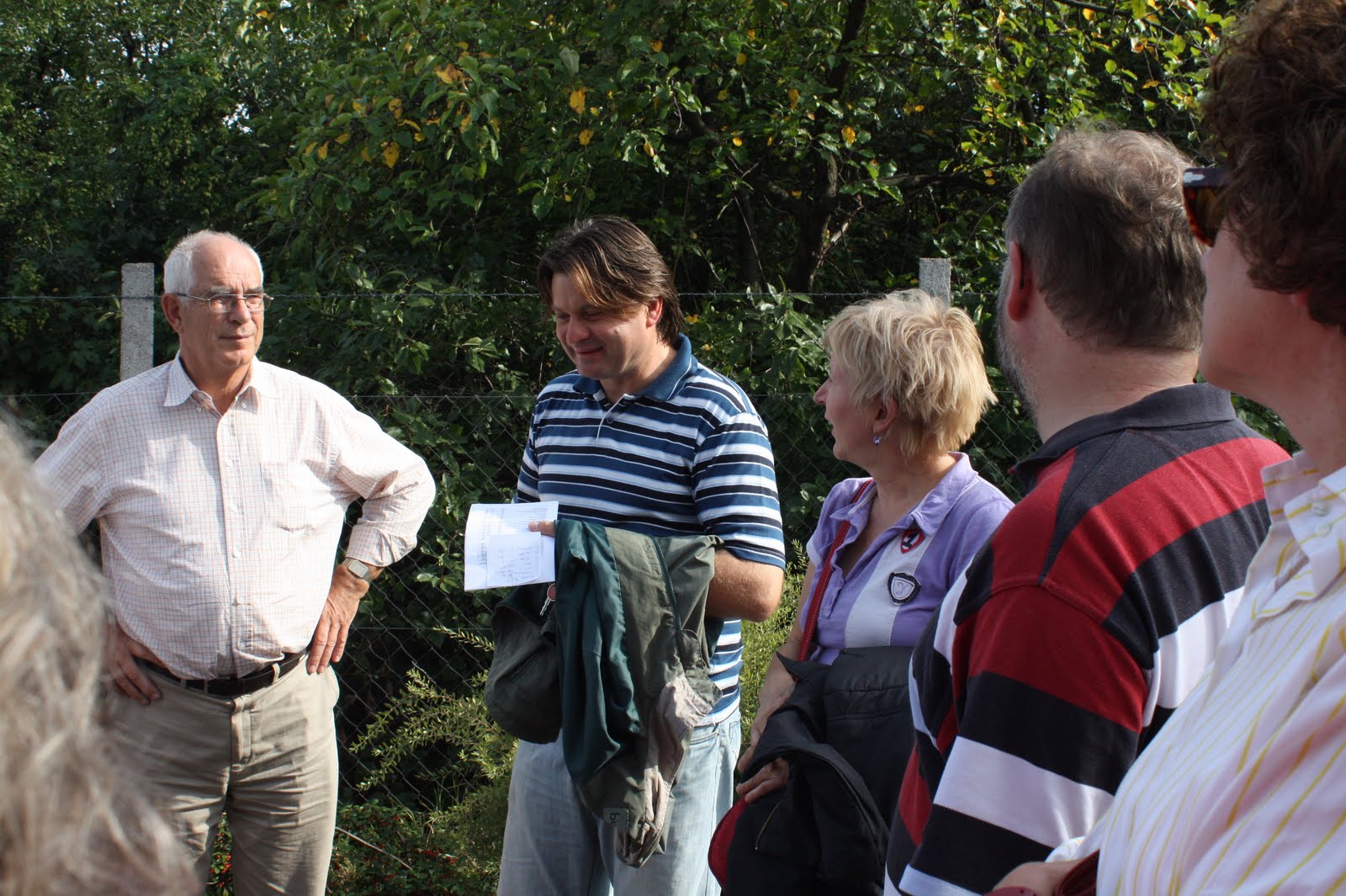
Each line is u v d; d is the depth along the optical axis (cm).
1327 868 61
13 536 52
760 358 412
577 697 202
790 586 331
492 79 482
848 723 172
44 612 52
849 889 165
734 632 233
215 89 809
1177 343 118
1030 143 533
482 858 341
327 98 507
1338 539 72
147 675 254
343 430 276
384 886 352
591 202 545
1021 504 112
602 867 235
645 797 201
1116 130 131
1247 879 65
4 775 49
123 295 343
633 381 232
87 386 671
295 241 496
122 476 254
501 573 208
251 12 602
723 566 215
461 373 461
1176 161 120
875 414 198
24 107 954
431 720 374
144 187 836
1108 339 117
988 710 105
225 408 262
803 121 513
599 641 200
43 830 50
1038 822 103
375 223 491
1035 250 121
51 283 817
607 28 479
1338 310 73
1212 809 71
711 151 545
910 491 202
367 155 470
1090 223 116
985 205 594
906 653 177
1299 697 68
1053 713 103
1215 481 112
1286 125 73
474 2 514
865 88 548
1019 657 105
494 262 512
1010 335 129
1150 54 530
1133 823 82
